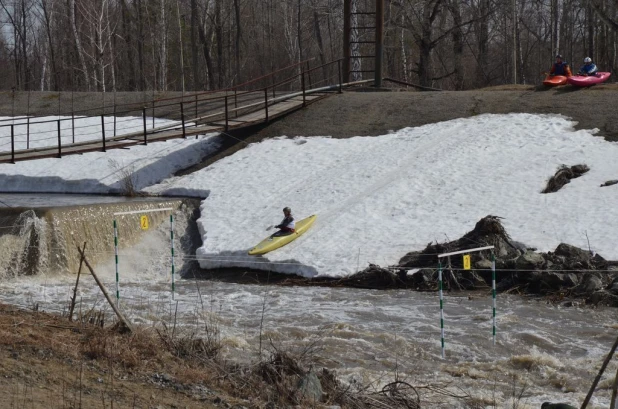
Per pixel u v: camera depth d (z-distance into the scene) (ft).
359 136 92.99
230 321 48.96
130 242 73.05
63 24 193.47
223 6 193.77
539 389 35.70
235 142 98.27
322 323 48.93
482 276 58.80
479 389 35.45
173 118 114.42
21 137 115.44
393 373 37.83
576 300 53.93
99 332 32.65
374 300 56.08
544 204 69.21
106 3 171.42
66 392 25.71
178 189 87.76
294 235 69.41
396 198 74.54
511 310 51.93
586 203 68.03
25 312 35.99
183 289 61.57
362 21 176.76
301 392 29.35
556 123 86.02
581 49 205.46
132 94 130.52
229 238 72.28
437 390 33.53
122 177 93.04
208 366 31.50
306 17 201.67
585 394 34.65
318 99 104.63
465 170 78.13
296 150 91.76
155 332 36.19
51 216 67.26
